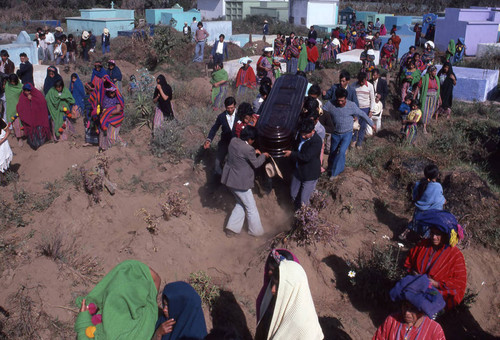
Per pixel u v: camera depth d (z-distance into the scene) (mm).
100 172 7059
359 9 50500
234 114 7590
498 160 10070
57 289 5293
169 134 9008
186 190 8031
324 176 8188
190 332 3707
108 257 6039
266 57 14930
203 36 19750
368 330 5586
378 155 9312
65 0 43188
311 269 6238
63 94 9836
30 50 18172
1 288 5195
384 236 7320
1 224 6734
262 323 4223
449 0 51281
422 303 3723
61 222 6453
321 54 19891
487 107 14125
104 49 21250
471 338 5785
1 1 41031
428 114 11352
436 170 6680
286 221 7320
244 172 6406
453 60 21047
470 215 7809
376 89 11445
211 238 6777
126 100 11992
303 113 7305
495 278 6988
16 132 10008
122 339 3551
